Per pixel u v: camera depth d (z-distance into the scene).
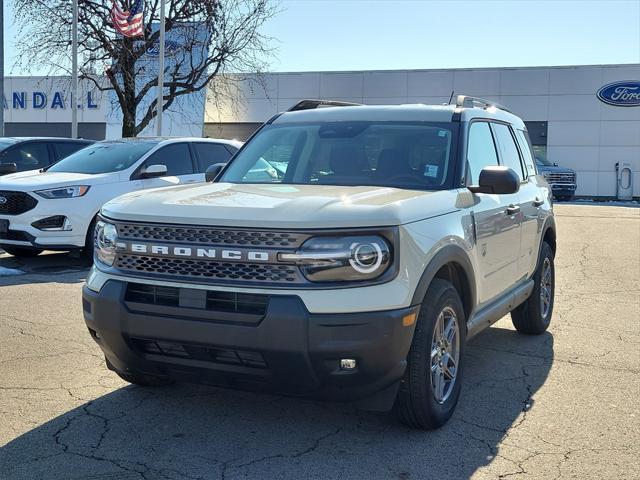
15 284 8.44
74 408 4.43
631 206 26.83
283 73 35.22
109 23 23.67
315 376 3.52
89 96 29.95
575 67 32.53
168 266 3.74
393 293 3.55
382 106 5.44
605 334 6.59
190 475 3.53
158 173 10.18
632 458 3.79
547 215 6.52
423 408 3.95
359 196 3.98
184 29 25.00
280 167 5.11
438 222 4.06
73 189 9.52
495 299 5.18
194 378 3.85
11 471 3.54
